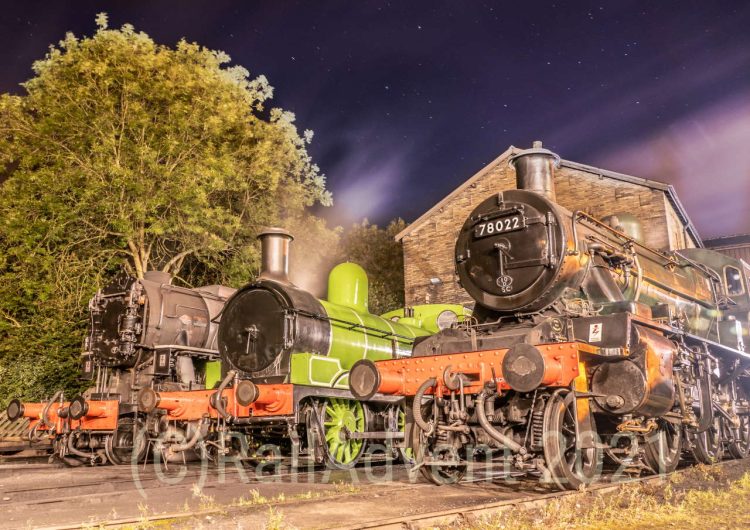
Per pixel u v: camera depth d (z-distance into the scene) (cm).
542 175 877
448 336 783
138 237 1789
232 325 1052
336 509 564
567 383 636
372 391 694
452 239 2430
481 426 705
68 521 527
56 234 1709
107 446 1070
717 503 615
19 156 1781
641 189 2112
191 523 504
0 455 1275
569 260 764
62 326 1681
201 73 1878
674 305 1023
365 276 1249
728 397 1055
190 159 1842
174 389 1088
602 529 504
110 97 1748
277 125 2097
